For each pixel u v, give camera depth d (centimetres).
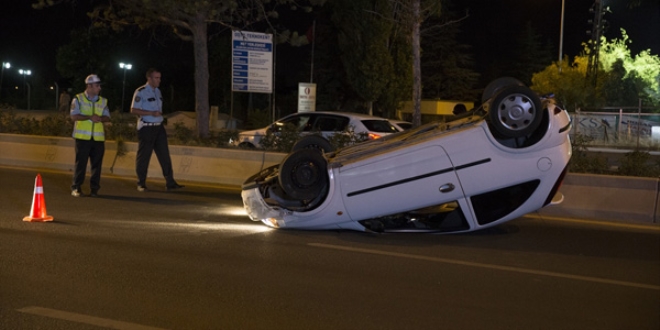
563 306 653
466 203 884
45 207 1031
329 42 4103
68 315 596
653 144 3225
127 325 575
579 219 1120
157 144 1332
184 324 582
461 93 5644
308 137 1062
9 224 965
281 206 930
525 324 598
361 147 989
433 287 704
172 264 771
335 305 639
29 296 645
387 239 919
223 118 3769
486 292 691
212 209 1134
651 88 4381
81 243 859
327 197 897
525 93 838
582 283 736
